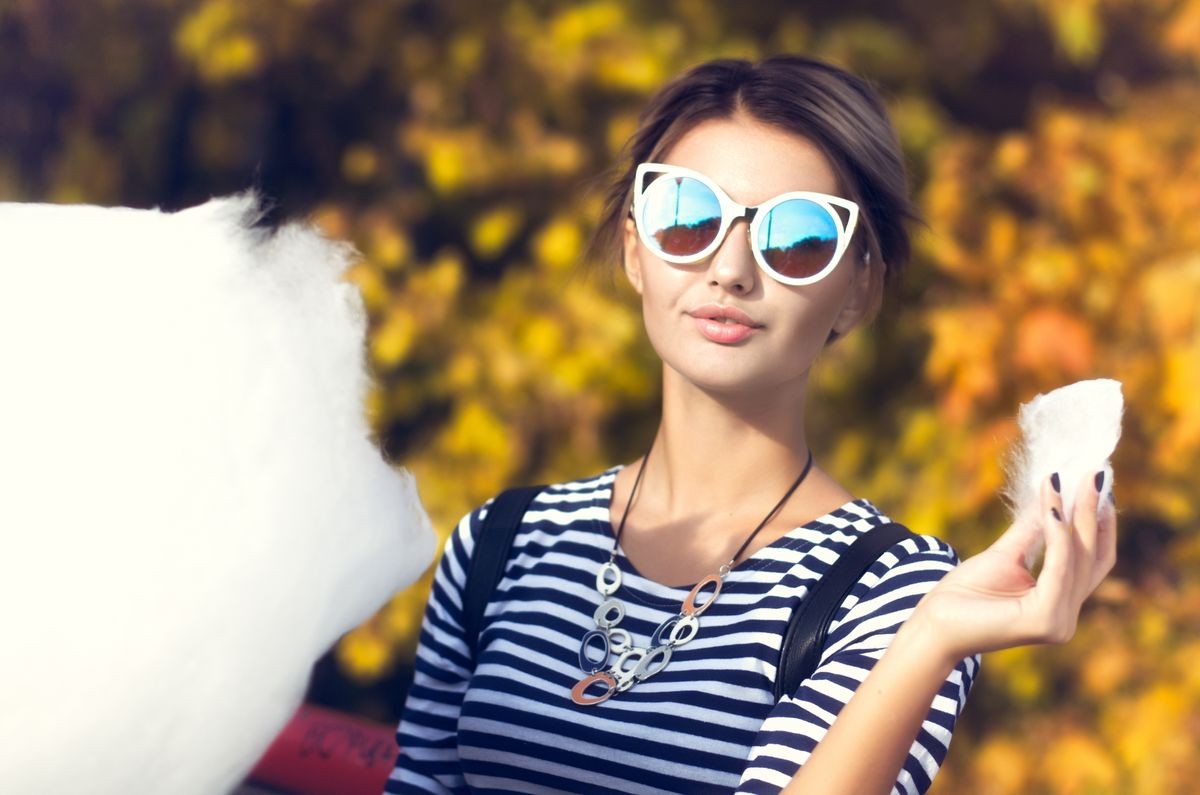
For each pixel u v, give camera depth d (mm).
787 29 4477
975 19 4691
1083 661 4359
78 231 1179
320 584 1183
